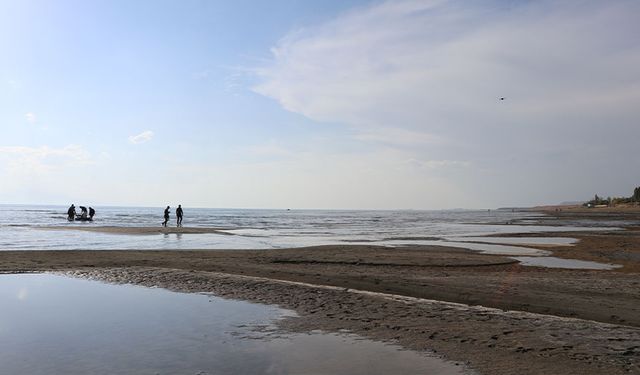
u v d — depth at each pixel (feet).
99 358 23.98
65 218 238.07
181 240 101.65
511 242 106.63
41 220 209.36
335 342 27.17
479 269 60.23
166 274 51.65
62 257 65.21
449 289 44.34
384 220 314.76
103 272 53.01
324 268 58.80
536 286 46.26
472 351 25.49
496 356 24.66
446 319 32.71
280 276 52.06
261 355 24.72
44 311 34.40
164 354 24.73
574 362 23.73
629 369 22.75
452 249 86.12
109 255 68.28
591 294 42.42
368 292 43.14
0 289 43.16
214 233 128.77
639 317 34.17
